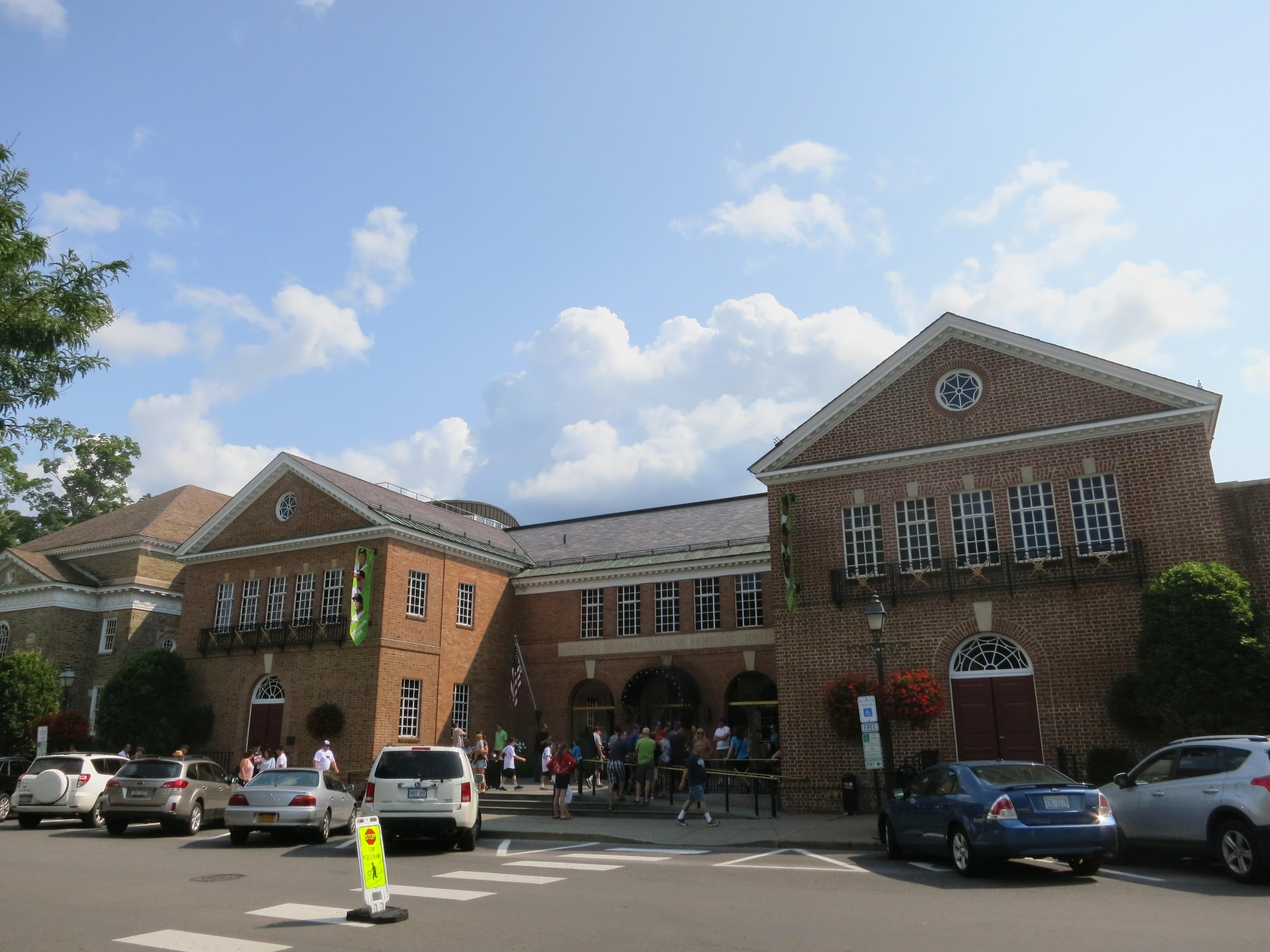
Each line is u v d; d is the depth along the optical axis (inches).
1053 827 460.4
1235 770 463.2
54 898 420.5
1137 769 528.7
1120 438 851.4
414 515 1344.7
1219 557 788.6
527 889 446.9
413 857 600.4
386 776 636.1
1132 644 799.1
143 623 1567.4
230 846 675.4
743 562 1279.5
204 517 1736.0
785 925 349.4
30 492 2313.0
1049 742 811.4
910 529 924.6
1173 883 451.5
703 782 784.3
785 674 933.8
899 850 574.2
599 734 1090.1
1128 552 817.5
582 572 1396.4
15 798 820.6
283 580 1309.1
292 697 1239.5
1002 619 853.2
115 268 645.3
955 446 909.2
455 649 1314.0
